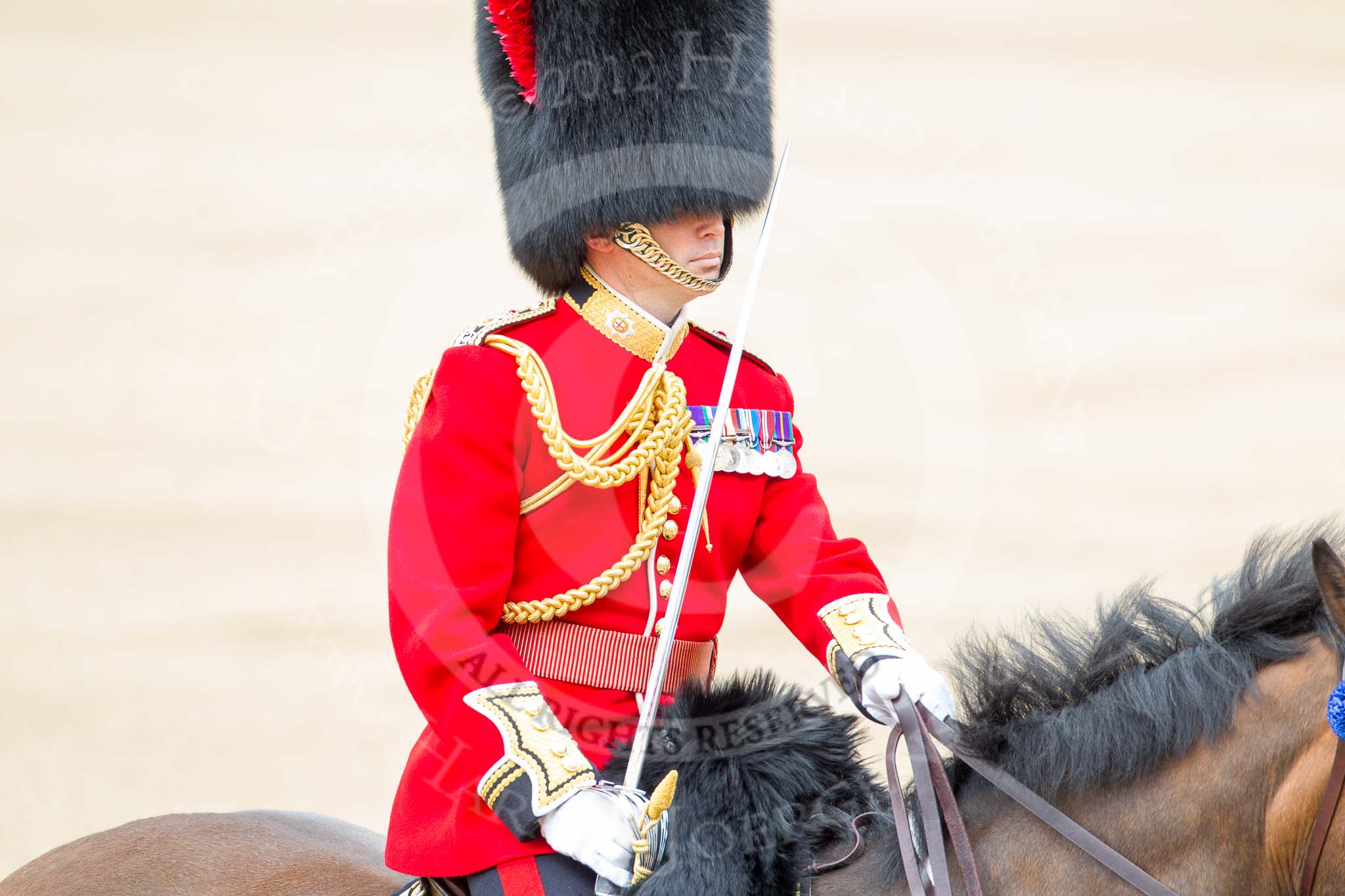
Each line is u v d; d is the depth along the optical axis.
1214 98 67.19
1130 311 46.50
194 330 46.97
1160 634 7.76
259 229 55.34
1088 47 71.88
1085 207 55.28
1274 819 7.00
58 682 26.53
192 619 29.34
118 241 54.50
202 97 65.38
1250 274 50.09
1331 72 71.06
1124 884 7.35
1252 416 39.12
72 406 42.12
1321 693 7.07
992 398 39.22
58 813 21.81
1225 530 32.19
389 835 9.12
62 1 73.31
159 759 23.55
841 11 72.56
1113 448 36.97
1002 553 30.55
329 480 37.03
